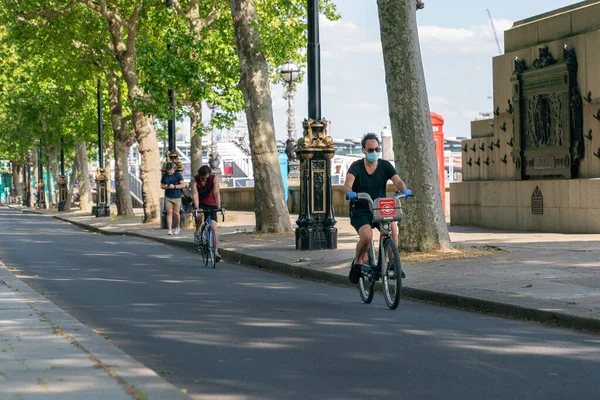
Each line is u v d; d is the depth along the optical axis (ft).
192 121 164.55
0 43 286.66
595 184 95.35
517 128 109.60
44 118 335.67
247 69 117.60
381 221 54.03
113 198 506.89
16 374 30.37
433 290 56.34
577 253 72.43
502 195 111.75
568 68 99.35
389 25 77.00
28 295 56.75
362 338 41.83
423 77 77.82
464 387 31.07
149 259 99.19
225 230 136.87
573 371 33.55
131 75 192.44
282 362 35.96
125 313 51.72
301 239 93.91
